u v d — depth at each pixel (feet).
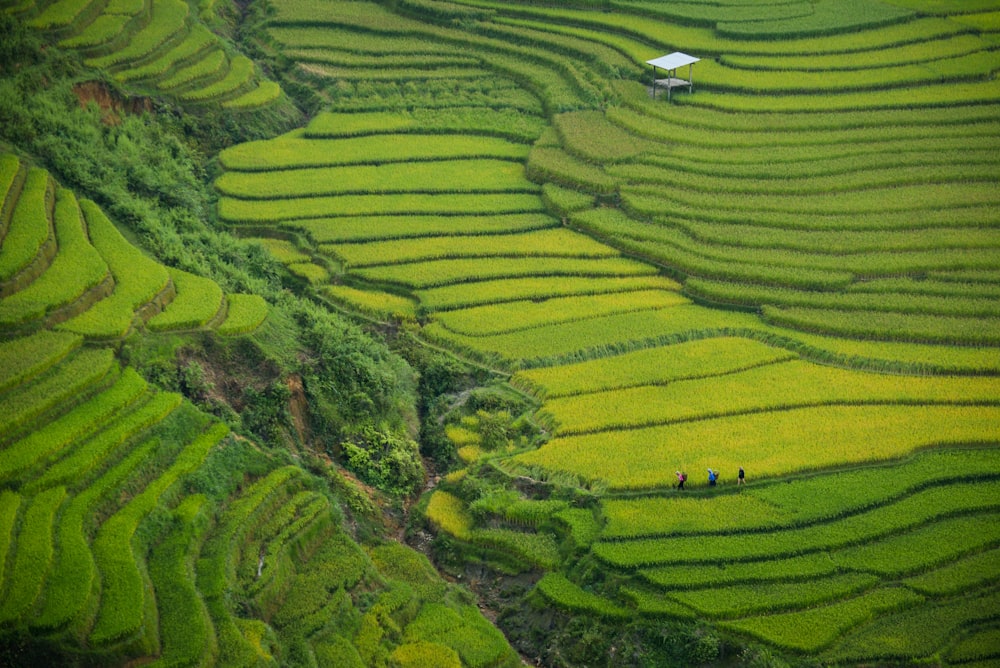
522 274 189.78
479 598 136.46
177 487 127.75
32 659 103.40
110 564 113.80
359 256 191.72
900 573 129.80
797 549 132.87
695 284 185.98
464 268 190.70
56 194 168.96
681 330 176.24
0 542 110.32
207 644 110.01
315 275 186.50
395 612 127.54
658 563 131.85
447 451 156.97
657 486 143.43
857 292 182.70
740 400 159.33
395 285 186.09
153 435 132.57
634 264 193.57
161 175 194.70
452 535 142.72
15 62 194.18
